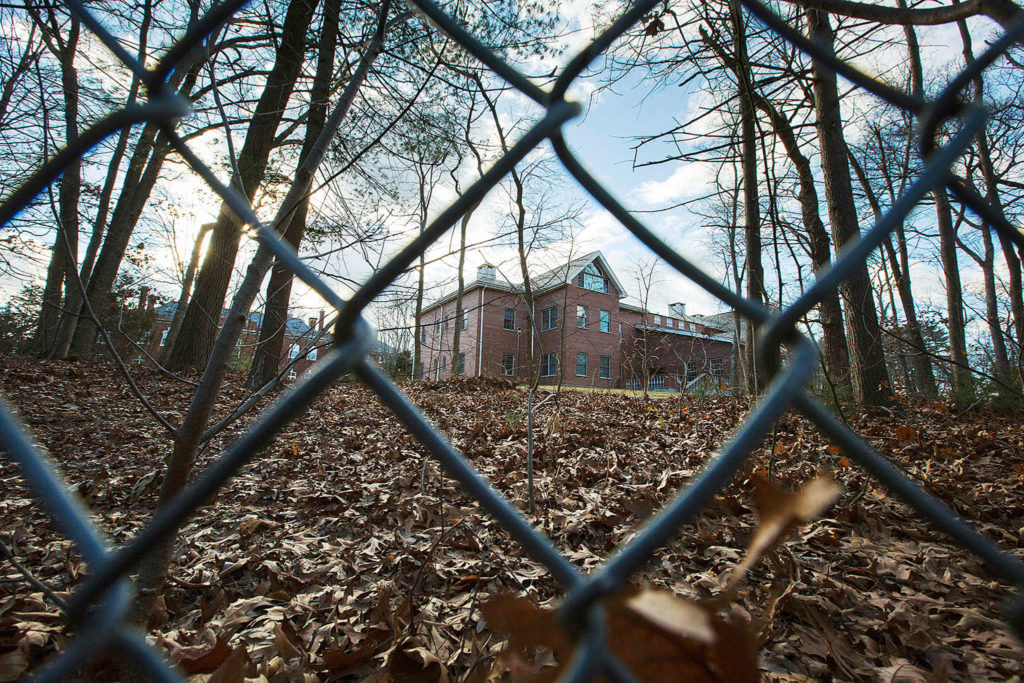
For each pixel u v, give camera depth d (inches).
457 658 65.2
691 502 17.9
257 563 93.4
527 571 89.3
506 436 219.8
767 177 113.3
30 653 63.6
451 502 126.5
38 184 24.5
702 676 15.6
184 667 60.3
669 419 267.6
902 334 318.0
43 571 88.6
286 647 66.9
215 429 51.8
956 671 63.0
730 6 112.7
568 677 16.3
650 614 14.8
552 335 1047.0
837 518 106.3
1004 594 79.4
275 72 176.7
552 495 129.6
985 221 25.5
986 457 164.9
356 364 22.5
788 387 20.2
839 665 62.2
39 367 329.7
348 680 62.1
